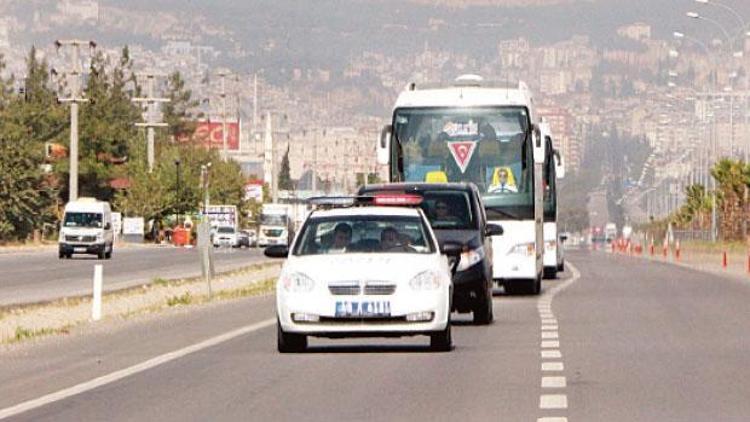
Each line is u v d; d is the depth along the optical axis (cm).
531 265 7288
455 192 5831
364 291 4122
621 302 6844
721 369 3725
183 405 3080
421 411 2942
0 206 18212
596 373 3638
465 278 5328
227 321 5806
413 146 7400
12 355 4394
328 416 2883
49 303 7344
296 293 4144
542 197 7894
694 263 14312
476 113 7375
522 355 4128
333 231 4353
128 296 7919
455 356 4106
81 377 3681
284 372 3712
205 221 7988
